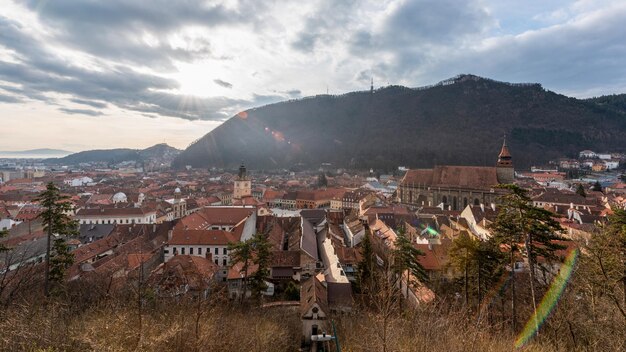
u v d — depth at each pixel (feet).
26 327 53.62
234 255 170.40
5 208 421.59
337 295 163.32
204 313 78.07
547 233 103.71
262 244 168.86
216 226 342.03
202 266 190.49
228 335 75.15
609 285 79.61
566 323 93.15
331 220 403.13
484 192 420.77
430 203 465.47
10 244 230.07
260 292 168.35
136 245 257.34
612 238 86.63
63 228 141.28
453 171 463.83
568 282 104.37
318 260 239.09
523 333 98.78
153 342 56.13
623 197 450.71
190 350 61.98
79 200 510.58
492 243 126.11
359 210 462.19
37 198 138.82
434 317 70.38
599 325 79.46
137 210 410.11
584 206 390.83
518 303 135.13
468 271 141.08
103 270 165.48
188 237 255.29
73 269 192.44
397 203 490.49
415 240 248.11
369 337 72.23
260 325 103.40
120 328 56.44
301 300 163.12
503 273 138.62
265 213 454.40
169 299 104.63
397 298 95.66
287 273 224.74
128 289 103.30
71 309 86.07
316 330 133.28
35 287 123.24
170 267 171.32
